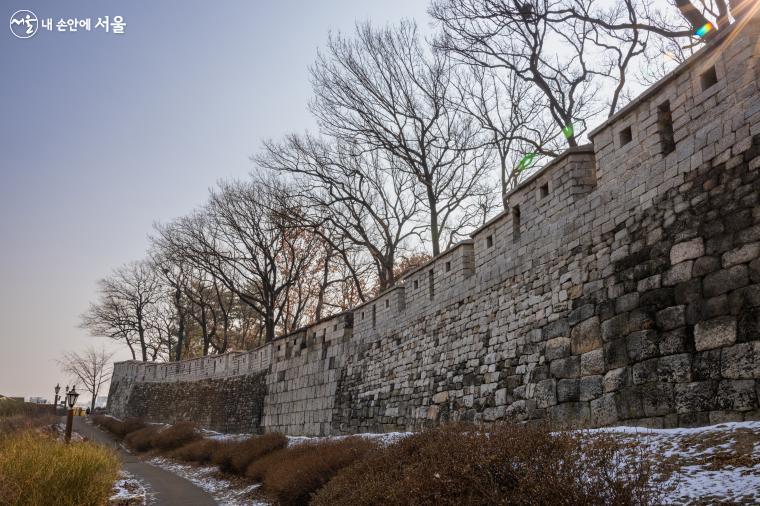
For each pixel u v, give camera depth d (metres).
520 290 13.63
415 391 17.75
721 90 9.23
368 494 8.41
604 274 11.09
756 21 8.84
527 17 20.67
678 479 6.63
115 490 17.00
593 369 10.91
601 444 7.02
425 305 18.12
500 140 27.12
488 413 14.02
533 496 6.04
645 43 20.22
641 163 10.66
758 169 8.45
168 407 41.94
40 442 14.84
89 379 75.50
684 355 9.05
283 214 33.75
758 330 7.98
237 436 28.16
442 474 7.30
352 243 36.78
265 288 39.28
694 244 9.24
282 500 13.09
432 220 29.34
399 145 29.80
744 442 7.15
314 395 24.95
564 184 12.59
